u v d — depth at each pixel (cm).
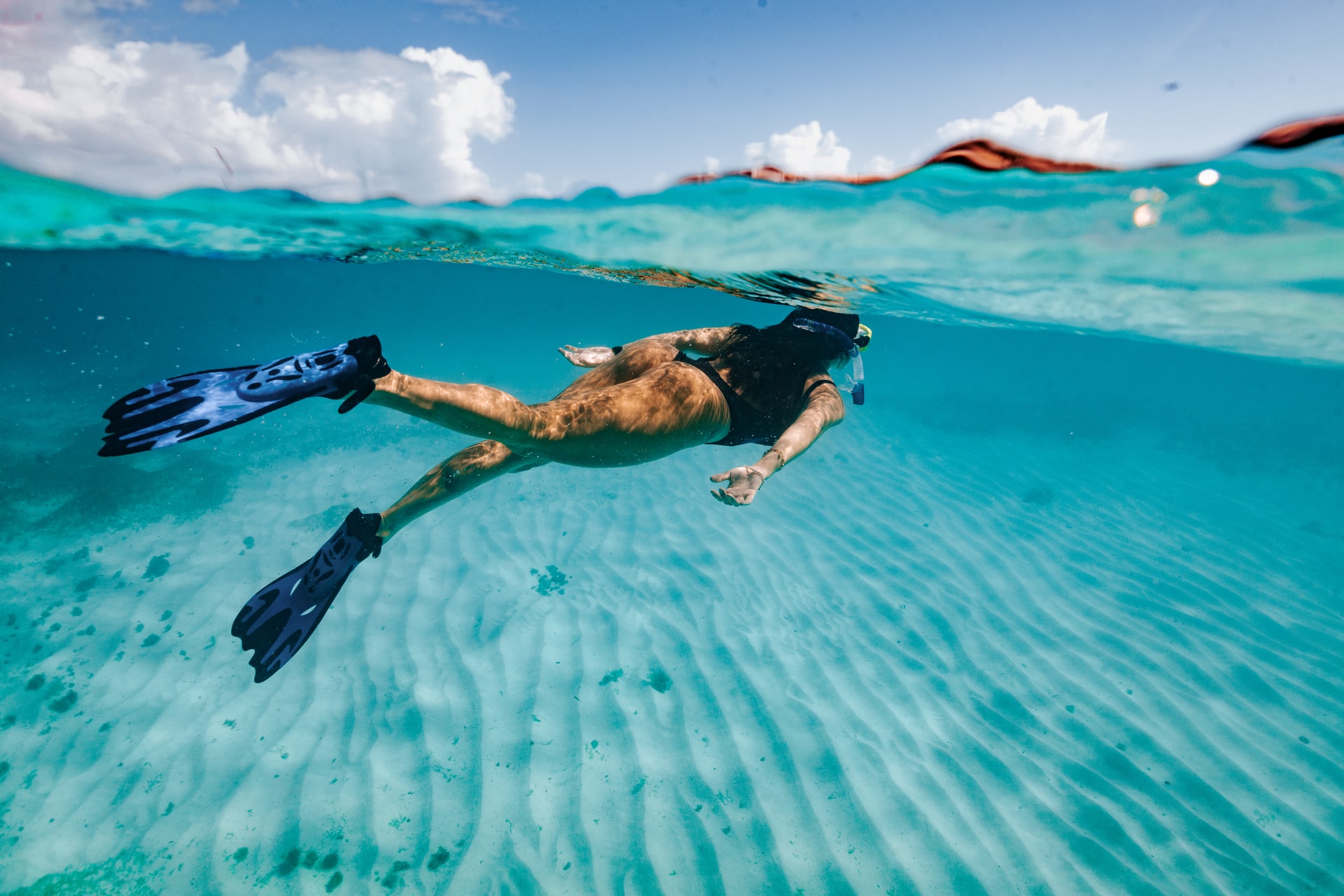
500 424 138
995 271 277
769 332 212
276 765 338
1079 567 580
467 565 537
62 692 396
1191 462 981
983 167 196
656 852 295
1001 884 285
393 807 313
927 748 355
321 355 122
